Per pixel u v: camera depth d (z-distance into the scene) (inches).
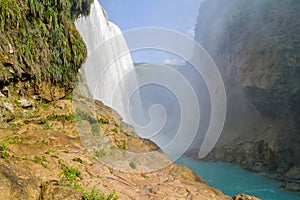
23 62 356.8
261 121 965.2
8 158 204.1
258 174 737.6
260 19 960.9
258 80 894.4
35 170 204.4
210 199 286.7
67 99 422.6
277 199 514.3
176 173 363.9
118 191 231.9
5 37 332.2
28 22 371.6
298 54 790.5
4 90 336.2
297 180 624.7
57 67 424.2
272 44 868.6
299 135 742.5
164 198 250.4
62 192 171.3
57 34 429.1
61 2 440.5
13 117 322.3
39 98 385.1
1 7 320.2
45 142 284.7
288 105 791.7
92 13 660.1
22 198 152.3
